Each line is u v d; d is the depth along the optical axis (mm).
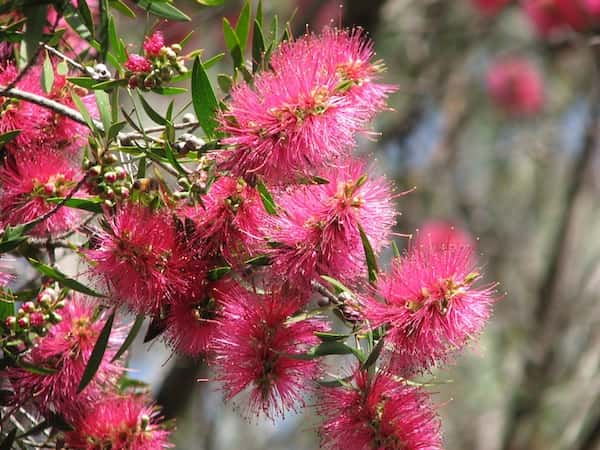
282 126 1060
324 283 1089
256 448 2084
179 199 1080
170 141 1083
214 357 1122
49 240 1109
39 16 1055
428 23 2074
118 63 1102
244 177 1068
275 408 1084
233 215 1080
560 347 2100
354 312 1082
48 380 1098
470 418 2131
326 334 1069
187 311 1091
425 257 1084
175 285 1075
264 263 1079
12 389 1111
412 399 1081
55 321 1094
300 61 1073
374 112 1102
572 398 2010
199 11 1558
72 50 1122
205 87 1078
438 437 1084
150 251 1069
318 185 1077
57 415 1106
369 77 1100
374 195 1089
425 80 2109
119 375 1129
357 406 1080
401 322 1069
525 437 2033
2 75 1096
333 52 1091
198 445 1853
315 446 2080
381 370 1085
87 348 1104
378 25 1798
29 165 1092
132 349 1255
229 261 1085
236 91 1075
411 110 2094
